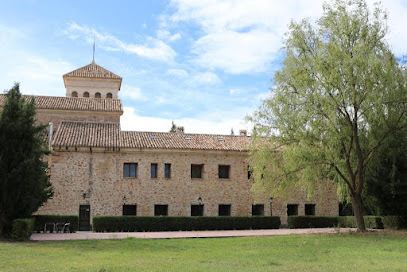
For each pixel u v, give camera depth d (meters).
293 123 23.42
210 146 33.44
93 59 47.94
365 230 24.55
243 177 33.56
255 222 30.78
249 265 12.40
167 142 33.09
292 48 24.28
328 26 23.77
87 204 29.92
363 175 25.64
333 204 35.38
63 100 37.25
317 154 23.11
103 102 38.25
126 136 33.25
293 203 34.31
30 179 20.02
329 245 17.97
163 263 12.80
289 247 17.44
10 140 19.91
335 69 22.08
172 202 31.58
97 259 13.70
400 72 24.14
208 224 29.61
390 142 24.73
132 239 21.25
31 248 16.72
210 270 11.33
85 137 31.72
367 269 11.45
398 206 26.67
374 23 23.47
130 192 30.84
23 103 21.27
